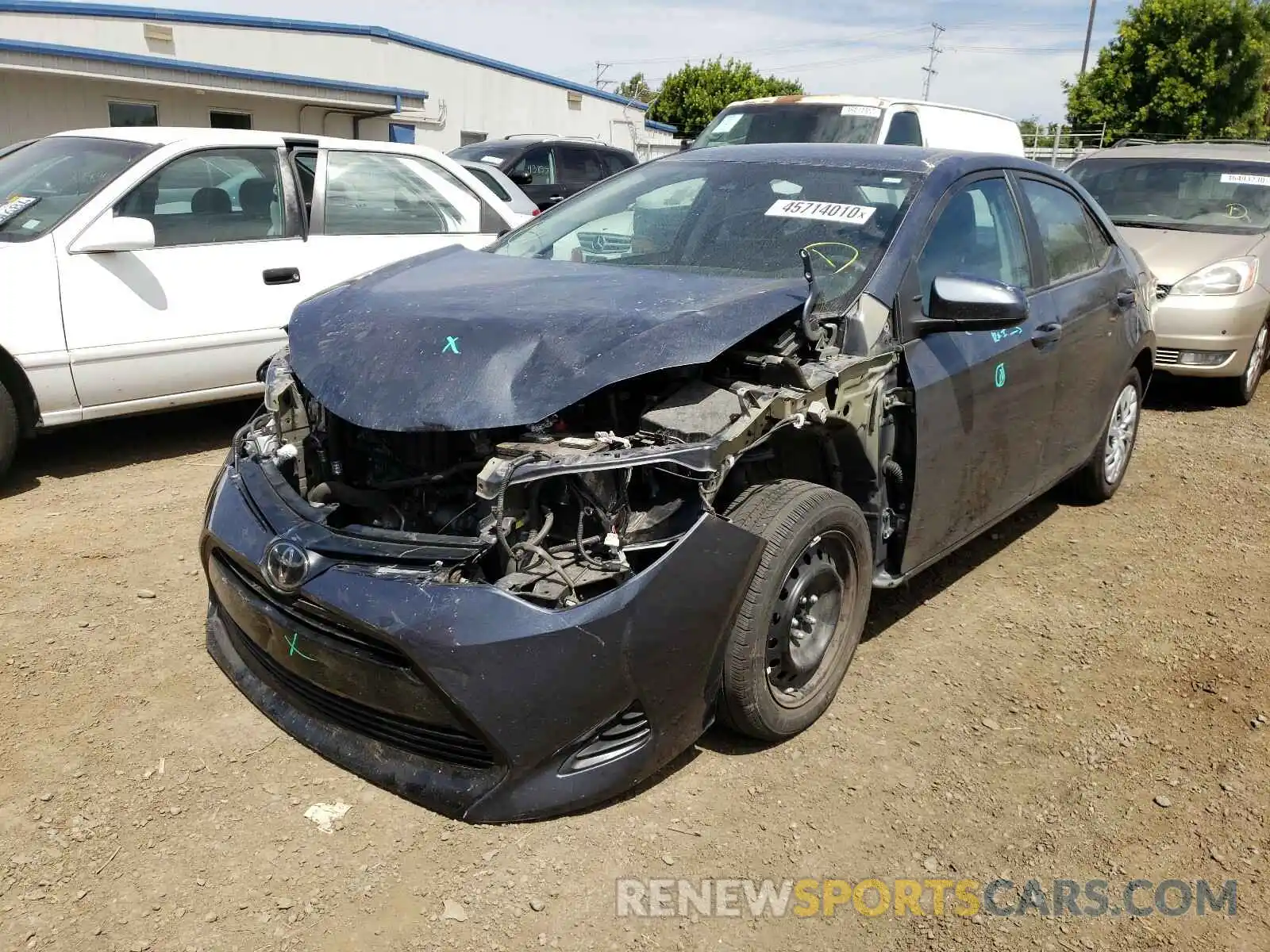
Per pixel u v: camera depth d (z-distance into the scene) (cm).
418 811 290
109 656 363
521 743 260
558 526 283
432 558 270
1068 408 462
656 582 269
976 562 482
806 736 334
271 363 352
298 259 612
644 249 400
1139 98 2822
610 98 3008
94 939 241
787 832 289
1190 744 340
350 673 273
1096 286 479
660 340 291
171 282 557
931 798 307
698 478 275
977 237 404
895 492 363
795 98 980
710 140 995
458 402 281
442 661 254
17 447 520
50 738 314
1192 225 841
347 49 2159
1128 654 399
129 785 295
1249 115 2788
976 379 378
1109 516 549
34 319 505
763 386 303
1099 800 310
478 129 2564
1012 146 1153
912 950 251
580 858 274
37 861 265
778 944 251
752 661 299
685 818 292
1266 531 535
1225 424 754
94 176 554
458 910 255
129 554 449
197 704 336
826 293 346
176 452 596
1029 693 368
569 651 257
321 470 329
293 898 256
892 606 433
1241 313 760
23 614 390
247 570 296
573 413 296
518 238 447
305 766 307
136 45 1795
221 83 1606
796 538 303
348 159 654
